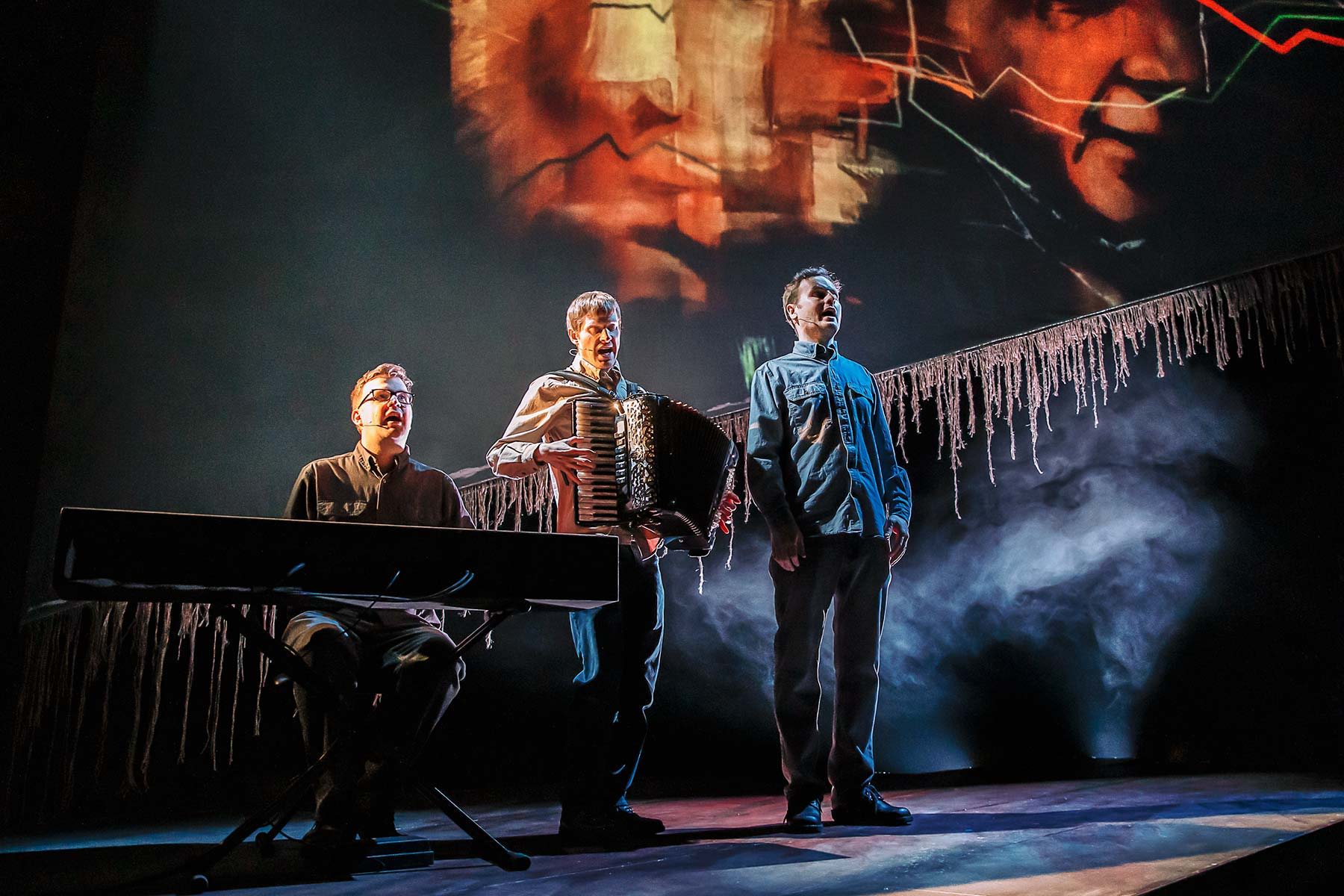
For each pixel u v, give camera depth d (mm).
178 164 4914
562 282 5328
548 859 2164
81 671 4305
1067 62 4902
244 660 4961
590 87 5410
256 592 1803
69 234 3137
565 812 2531
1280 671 4957
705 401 5215
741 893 1659
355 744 1944
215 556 1743
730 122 5367
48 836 2996
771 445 2895
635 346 5273
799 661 2752
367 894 1733
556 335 5297
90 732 4422
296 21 5184
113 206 4719
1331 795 2771
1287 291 4328
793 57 5328
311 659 2197
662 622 2744
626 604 2688
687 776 5590
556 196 5359
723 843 2338
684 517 2568
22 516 3045
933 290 4984
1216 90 4605
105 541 1670
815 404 2922
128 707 4566
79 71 3223
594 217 5352
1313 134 4402
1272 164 4461
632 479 2559
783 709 2730
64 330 4457
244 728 4973
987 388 4551
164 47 4879
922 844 2178
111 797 4355
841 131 5227
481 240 5320
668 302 5289
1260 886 1938
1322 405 4938
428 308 5246
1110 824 2350
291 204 5117
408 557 1889
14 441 2992
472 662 5996
